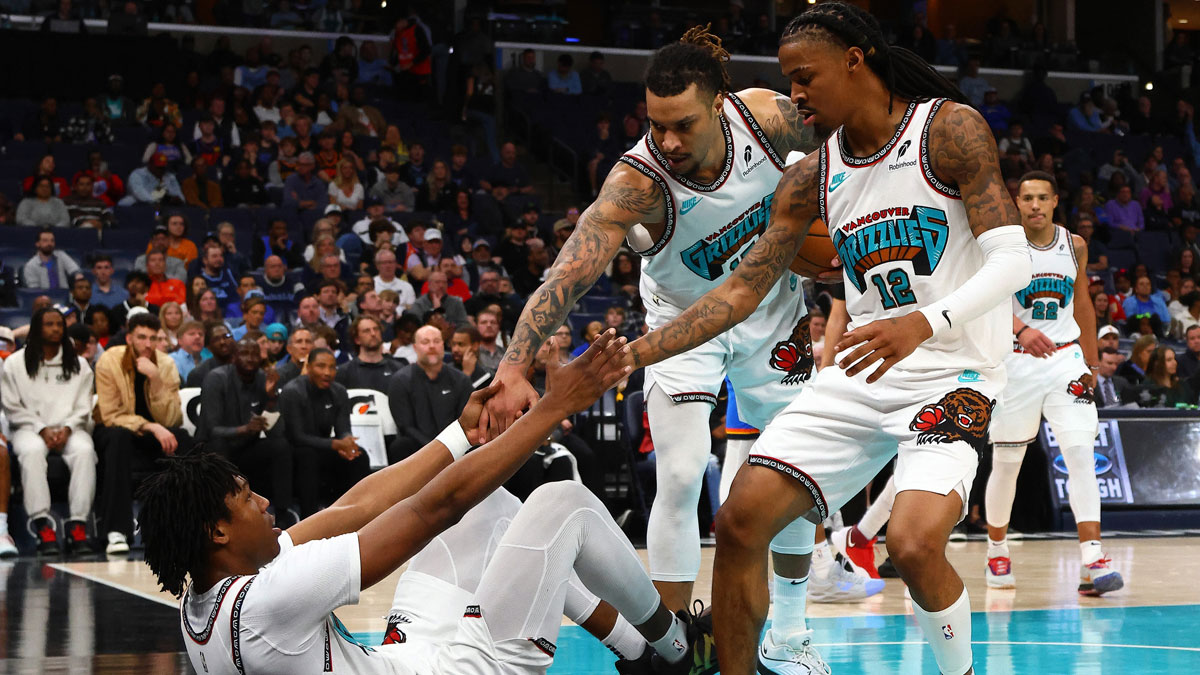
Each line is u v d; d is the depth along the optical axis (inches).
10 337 318.7
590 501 95.4
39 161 442.0
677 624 108.1
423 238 429.7
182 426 293.3
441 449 97.3
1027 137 650.2
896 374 109.7
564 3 693.9
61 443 278.7
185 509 81.4
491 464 83.1
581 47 649.6
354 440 279.3
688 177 127.0
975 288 101.3
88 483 279.0
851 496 114.4
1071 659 151.5
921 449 107.1
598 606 103.3
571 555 93.3
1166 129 692.7
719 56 127.3
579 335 390.6
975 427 107.7
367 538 82.0
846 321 175.0
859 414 110.3
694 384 133.8
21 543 295.1
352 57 572.7
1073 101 717.9
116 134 479.2
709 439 135.9
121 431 279.7
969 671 107.0
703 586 217.3
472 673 89.4
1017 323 212.7
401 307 383.9
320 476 285.0
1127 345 442.6
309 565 80.7
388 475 95.7
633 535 301.7
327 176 479.8
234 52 579.5
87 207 431.8
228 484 82.5
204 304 352.8
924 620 105.9
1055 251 212.7
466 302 394.0
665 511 134.9
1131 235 569.6
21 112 493.4
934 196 106.4
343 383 301.0
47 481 278.1
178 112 499.8
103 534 288.0
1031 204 211.9
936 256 107.2
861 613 191.5
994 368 110.9
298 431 277.7
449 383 288.7
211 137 481.7
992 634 170.6
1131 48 776.3
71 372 284.0
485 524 101.2
